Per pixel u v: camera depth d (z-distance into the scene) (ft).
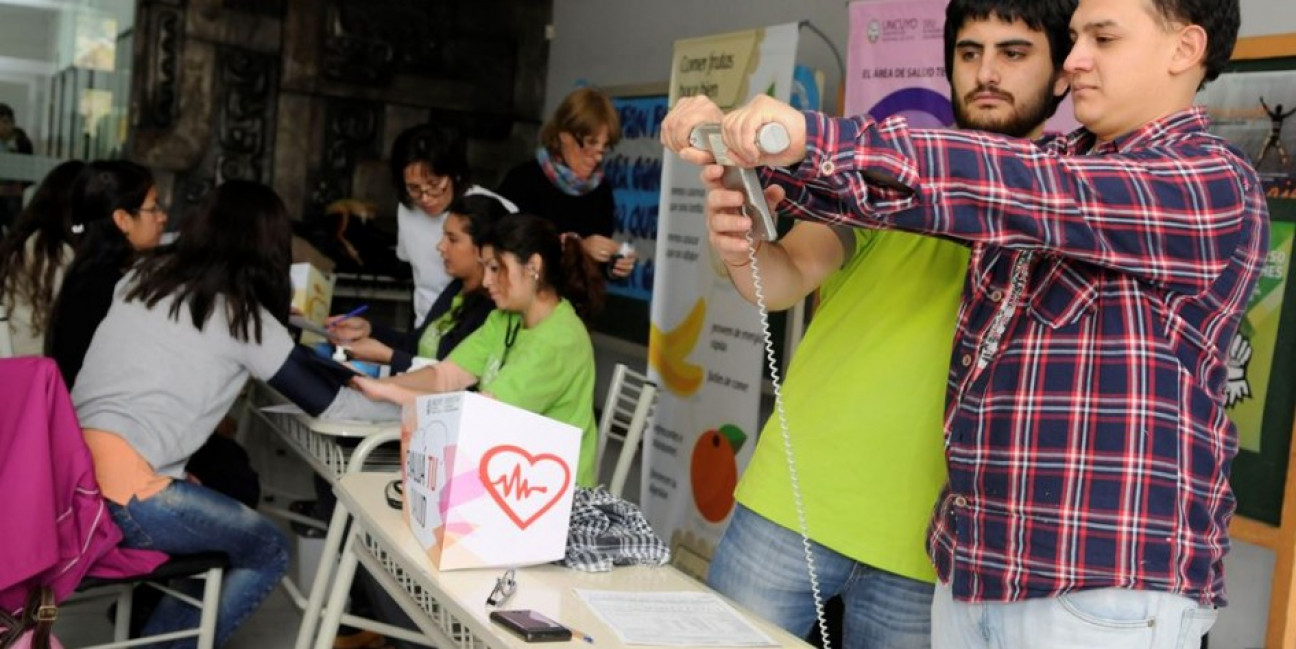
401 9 23.65
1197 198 4.46
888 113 11.55
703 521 13.85
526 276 10.18
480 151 24.48
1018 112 6.03
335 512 9.28
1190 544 4.68
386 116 23.81
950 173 4.34
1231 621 10.06
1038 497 4.82
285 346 9.86
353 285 22.02
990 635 5.09
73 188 11.60
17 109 22.06
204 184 22.80
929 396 6.42
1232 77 9.64
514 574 6.42
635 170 19.17
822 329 6.88
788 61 12.80
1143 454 4.66
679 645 5.53
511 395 9.76
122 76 22.31
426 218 14.23
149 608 11.93
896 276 6.61
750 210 5.12
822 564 6.66
